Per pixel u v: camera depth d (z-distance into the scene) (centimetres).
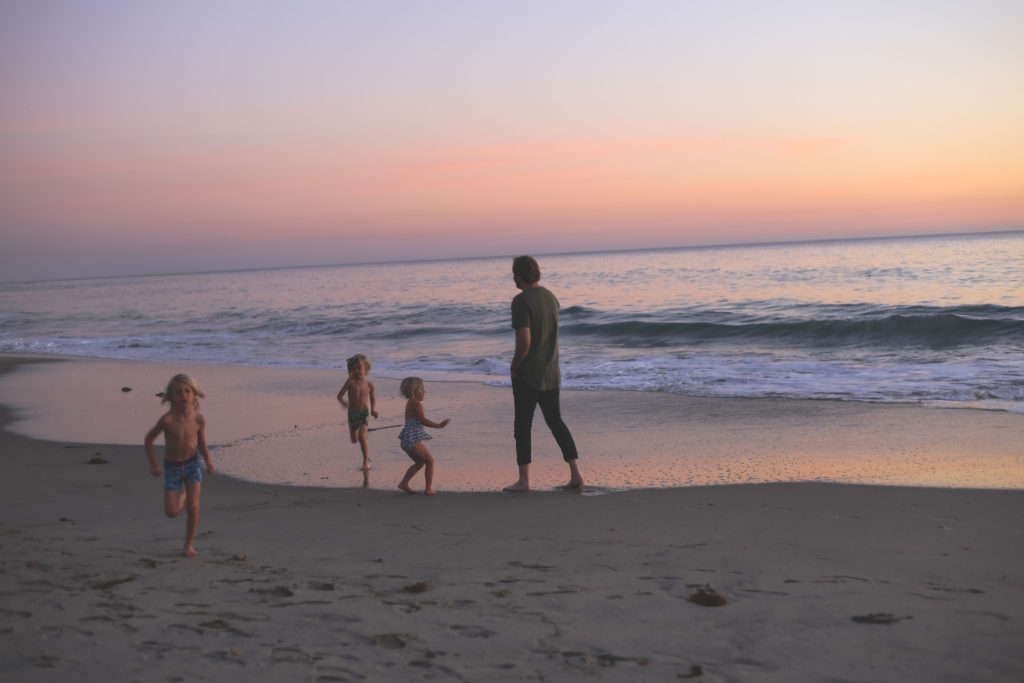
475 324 2741
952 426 843
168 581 368
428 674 257
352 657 272
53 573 380
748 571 384
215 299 5750
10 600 333
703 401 1098
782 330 1939
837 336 1838
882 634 291
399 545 451
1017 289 2634
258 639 289
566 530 488
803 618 311
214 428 1000
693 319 2394
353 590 356
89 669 257
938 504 526
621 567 396
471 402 1159
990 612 313
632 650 280
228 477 707
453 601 339
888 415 926
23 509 561
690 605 331
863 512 512
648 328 2183
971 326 1681
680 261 9400
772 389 1185
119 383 1554
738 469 687
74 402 1298
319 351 2164
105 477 692
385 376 1569
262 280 11844
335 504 583
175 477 428
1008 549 416
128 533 484
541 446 834
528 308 612
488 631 300
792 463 703
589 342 2109
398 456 796
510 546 447
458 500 594
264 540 465
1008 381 1129
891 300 2622
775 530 473
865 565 393
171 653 273
